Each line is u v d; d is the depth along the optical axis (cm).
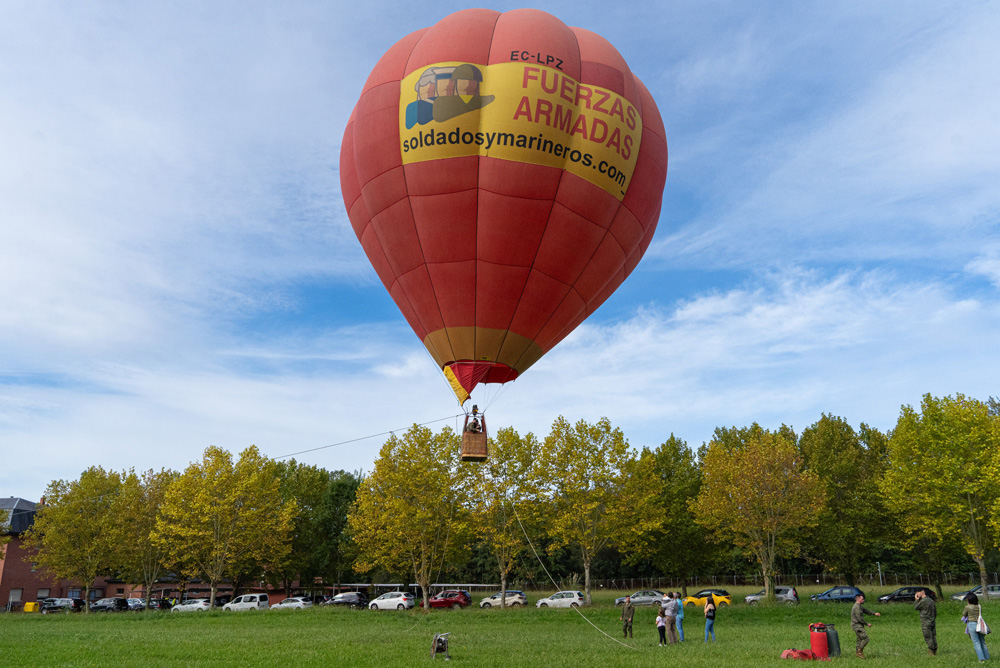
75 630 2792
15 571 6069
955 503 3419
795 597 3966
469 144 1778
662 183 2011
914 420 3684
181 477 4603
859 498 4641
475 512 4094
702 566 4691
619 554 6919
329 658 1728
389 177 1861
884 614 2983
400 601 4284
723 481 4028
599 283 1959
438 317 1919
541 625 2889
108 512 4903
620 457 3975
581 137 1800
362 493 4291
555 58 1822
